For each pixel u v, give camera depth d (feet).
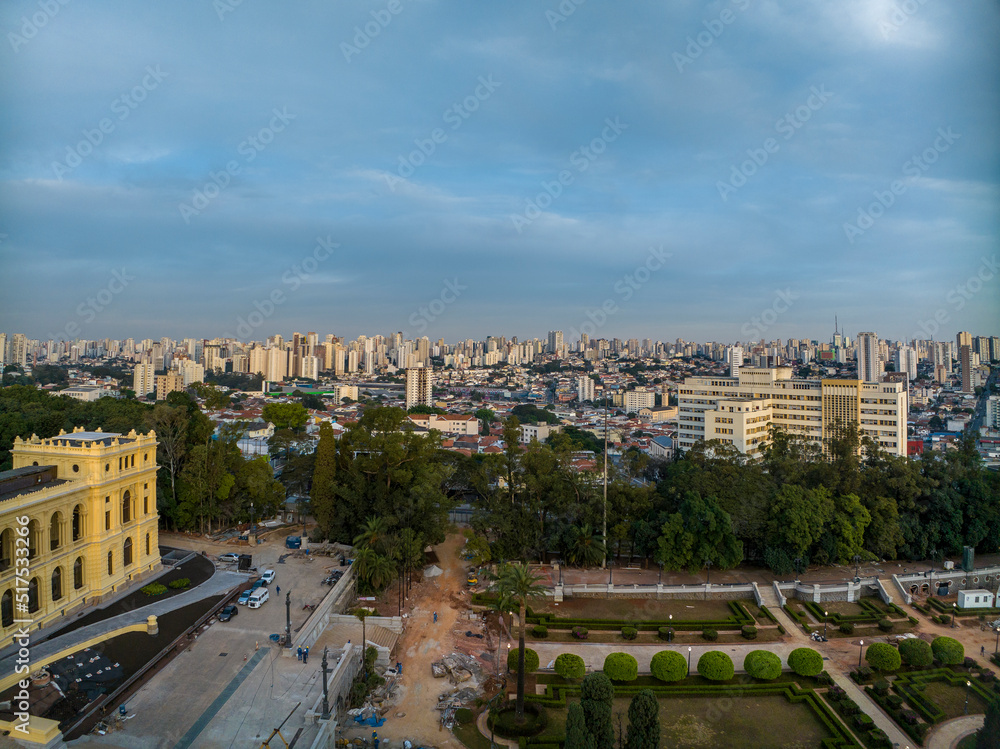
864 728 202.49
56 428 344.90
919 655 238.68
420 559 306.35
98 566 241.35
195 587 263.08
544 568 330.75
